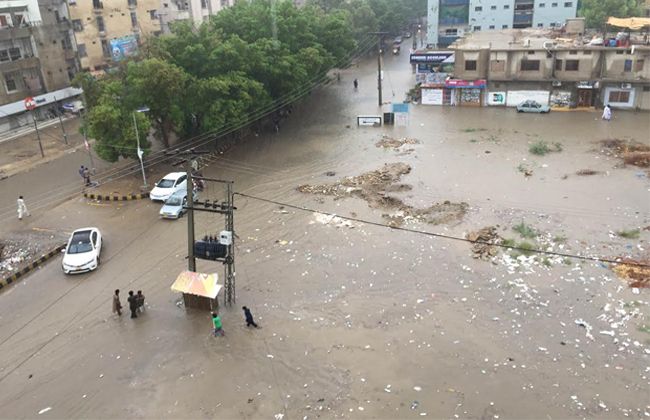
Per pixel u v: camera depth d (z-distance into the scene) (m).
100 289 25.11
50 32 53.75
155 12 64.56
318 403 17.67
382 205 32.25
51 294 24.98
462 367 18.92
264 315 22.48
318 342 20.66
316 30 58.97
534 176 35.50
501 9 77.19
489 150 41.19
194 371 19.48
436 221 29.73
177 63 40.91
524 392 17.64
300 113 55.94
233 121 41.06
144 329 21.97
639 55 48.50
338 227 29.75
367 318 21.94
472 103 55.78
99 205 34.91
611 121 47.41
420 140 44.72
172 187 35.09
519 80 52.94
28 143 48.81
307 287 24.33
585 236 27.23
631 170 35.69
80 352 20.83
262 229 30.09
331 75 74.88
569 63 50.91
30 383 19.30
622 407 16.83
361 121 49.84
